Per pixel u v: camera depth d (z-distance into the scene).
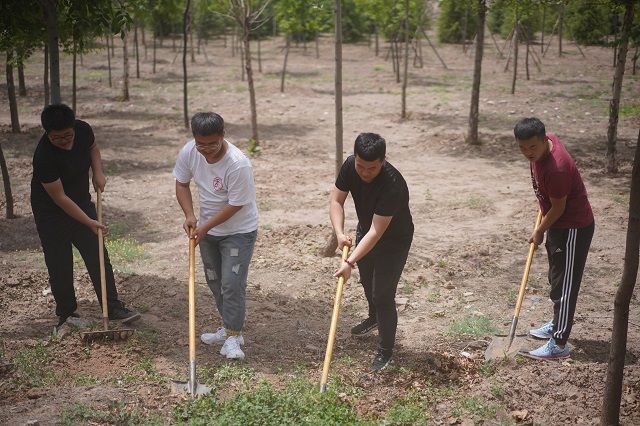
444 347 5.97
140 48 39.62
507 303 7.09
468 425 4.76
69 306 6.06
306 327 6.37
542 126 5.23
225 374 5.23
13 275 7.59
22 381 5.08
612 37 36.88
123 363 5.45
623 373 4.95
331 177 13.23
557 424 4.81
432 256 8.55
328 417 4.50
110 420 4.58
